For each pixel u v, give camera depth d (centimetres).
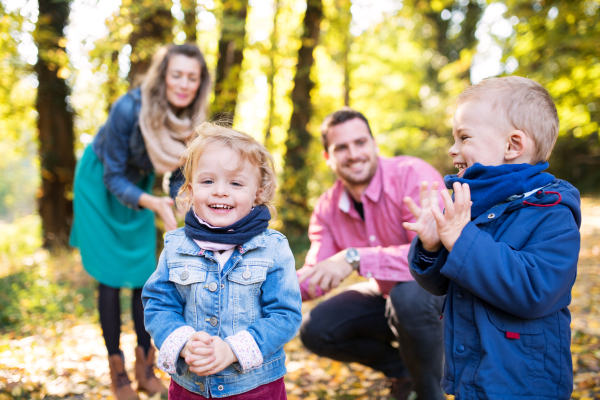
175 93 264
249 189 167
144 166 280
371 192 253
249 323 163
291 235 857
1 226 1325
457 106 164
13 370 282
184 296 166
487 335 148
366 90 1711
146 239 281
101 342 361
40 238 905
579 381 274
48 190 855
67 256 728
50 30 668
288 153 890
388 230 256
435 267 160
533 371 145
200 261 165
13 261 693
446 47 2006
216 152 164
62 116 860
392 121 1914
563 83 936
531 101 153
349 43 963
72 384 276
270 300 163
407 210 247
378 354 262
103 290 264
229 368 159
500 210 150
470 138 157
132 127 263
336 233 276
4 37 597
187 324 161
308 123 904
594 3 798
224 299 162
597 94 935
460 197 146
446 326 160
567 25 836
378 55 1708
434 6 1030
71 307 459
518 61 961
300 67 891
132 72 621
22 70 783
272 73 834
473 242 142
